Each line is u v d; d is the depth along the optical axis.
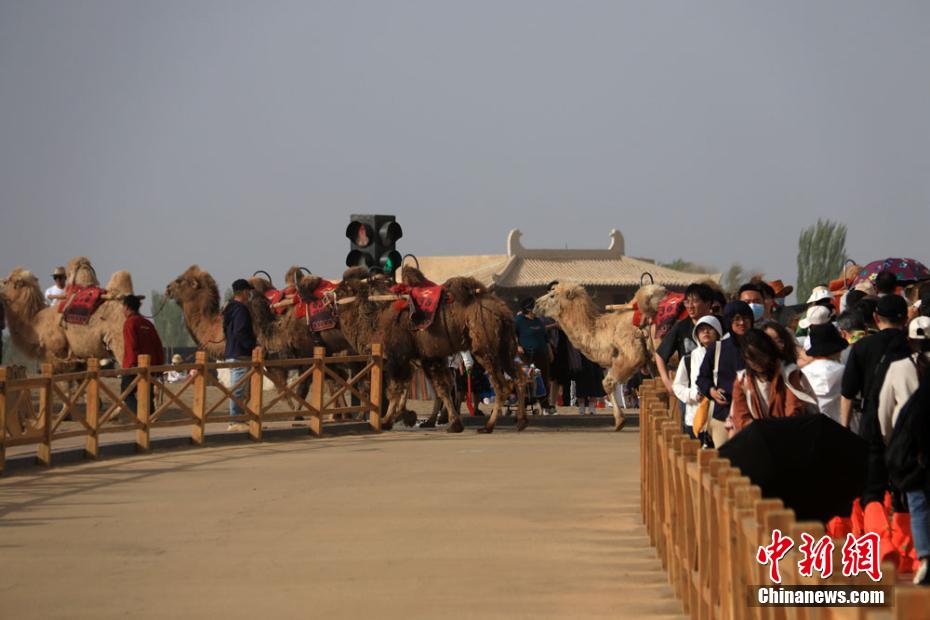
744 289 28.25
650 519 21.59
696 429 23.11
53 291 59.91
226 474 32.06
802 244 152.50
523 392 45.09
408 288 44.12
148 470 33.09
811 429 16.22
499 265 116.94
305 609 16.45
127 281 51.91
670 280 116.44
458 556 20.30
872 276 32.62
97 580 18.62
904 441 15.95
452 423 44.34
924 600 7.06
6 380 32.34
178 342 186.12
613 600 16.98
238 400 40.78
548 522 23.73
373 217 47.03
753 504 11.33
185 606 16.75
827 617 8.26
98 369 36.22
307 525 23.56
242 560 20.08
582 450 37.59
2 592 17.83
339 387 47.62
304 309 46.72
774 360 18.62
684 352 25.72
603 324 46.19
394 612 16.27
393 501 26.69
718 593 13.38
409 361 44.34
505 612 16.27
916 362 16.34
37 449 36.97
